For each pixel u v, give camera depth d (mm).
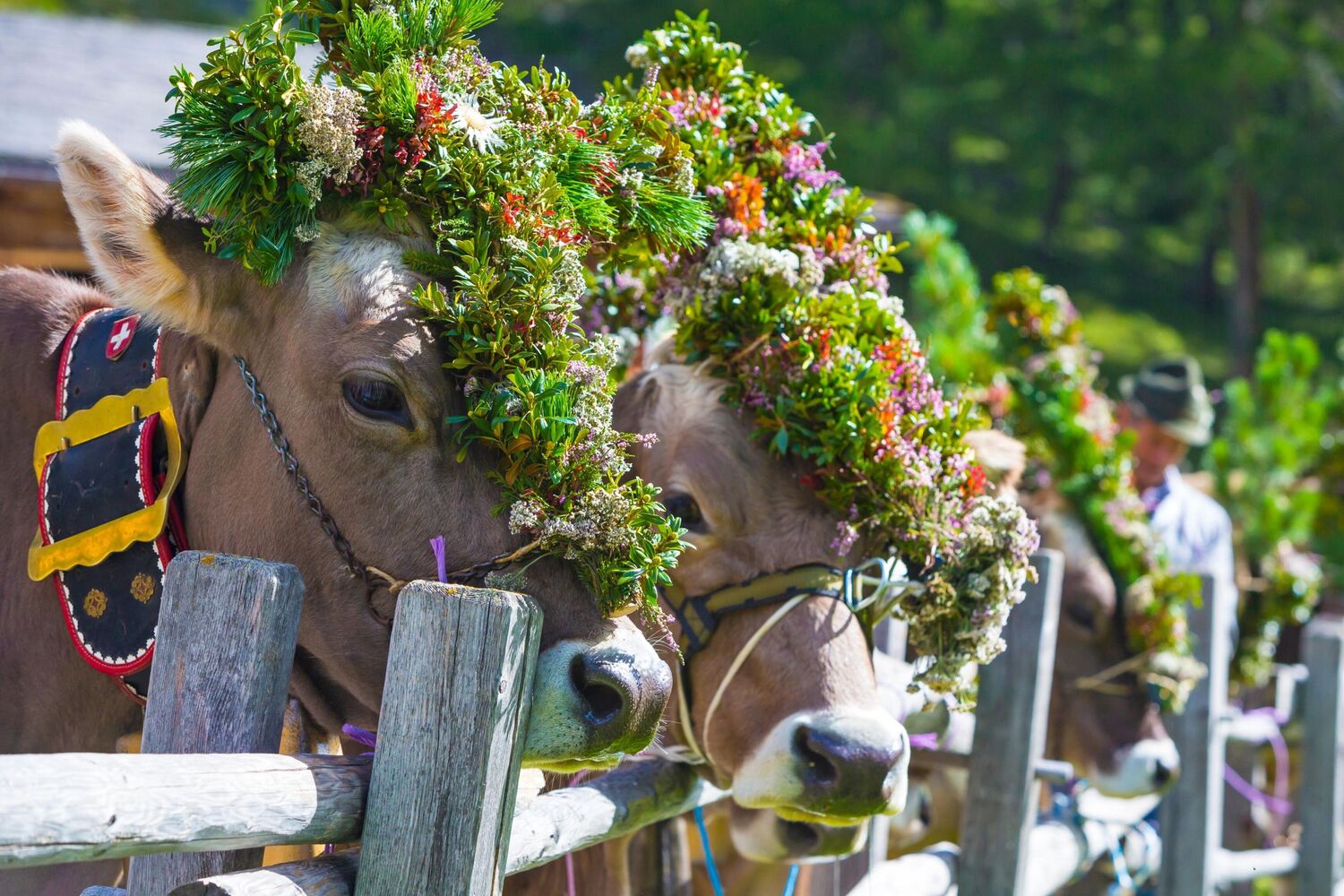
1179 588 4996
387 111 2244
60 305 2859
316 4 2398
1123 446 5230
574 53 25562
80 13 31031
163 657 1875
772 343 3057
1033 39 23953
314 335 2246
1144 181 26656
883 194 23469
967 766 4145
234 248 2209
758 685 2920
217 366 2457
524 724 1890
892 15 24188
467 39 2473
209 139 2158
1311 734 6223
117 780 1539
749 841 3348
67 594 2529
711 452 3029
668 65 3359
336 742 2523
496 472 2168
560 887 3283
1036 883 4281
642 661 2082
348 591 2240
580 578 2139
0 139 7949
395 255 2271
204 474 2420
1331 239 24844
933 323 5520
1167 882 5109
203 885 1726
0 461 2740
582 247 2414
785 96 3367
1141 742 4922
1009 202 29031
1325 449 7902
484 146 2281
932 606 3082
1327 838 6156
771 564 2986
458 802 1818
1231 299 26188
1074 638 5012
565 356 2205
